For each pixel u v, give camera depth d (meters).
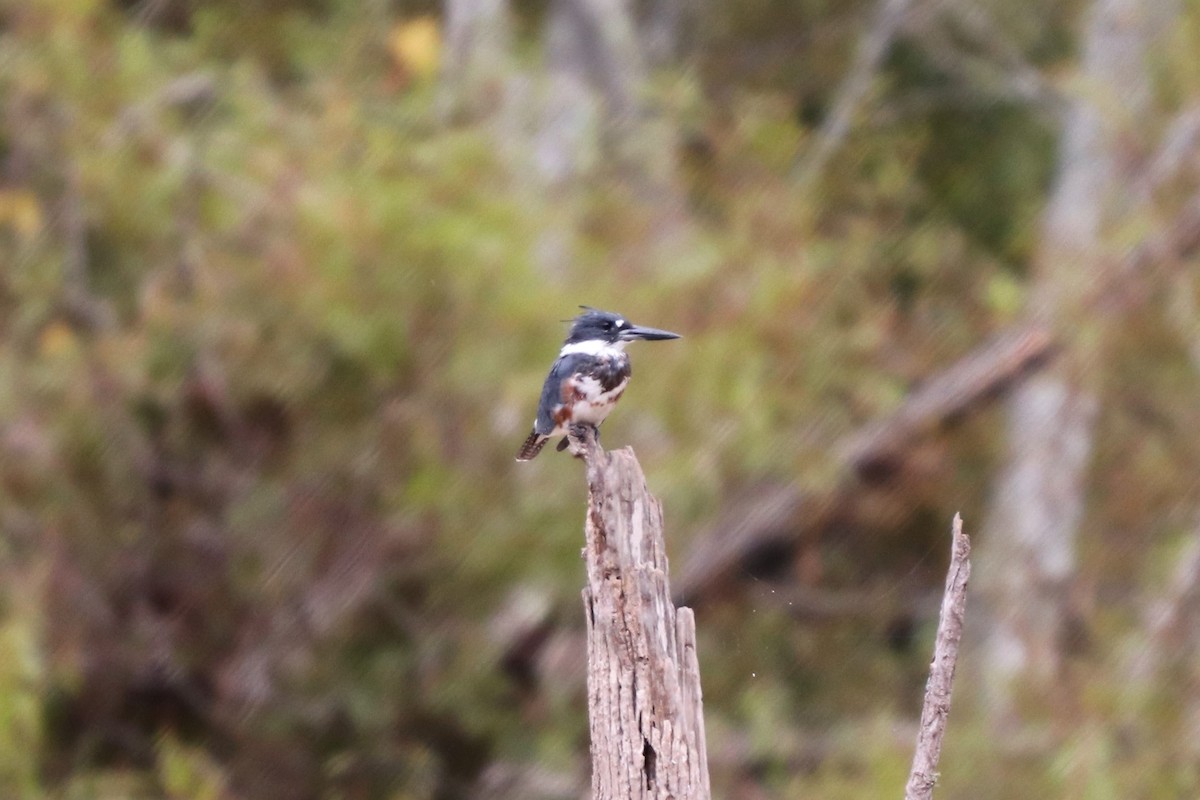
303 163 13.16
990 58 18.59
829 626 15.92
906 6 18.16
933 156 18.95
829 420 14.28
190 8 16.08
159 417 14.05
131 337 13.27
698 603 15.23
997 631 15.08
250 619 14.87
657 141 15.13
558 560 13.86
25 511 13.60
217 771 14.68
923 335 15.27
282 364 13.27
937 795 13.23
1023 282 17.28
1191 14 15.15
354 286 12.88
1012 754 13.35
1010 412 15.48
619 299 13.50
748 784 14.87
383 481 13.91
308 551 14.39
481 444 13.59
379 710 14.88
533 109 15.02
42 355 13.54
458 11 15.59
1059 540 15.04
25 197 13.55
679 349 13.40
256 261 12.91
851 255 14.79
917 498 15.48
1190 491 15.04
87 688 14.80
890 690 15.85
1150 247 14.40
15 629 12.70
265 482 14.20
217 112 14.00
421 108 14.03
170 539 14.29
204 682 15.10
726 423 13.59
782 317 13.80
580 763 14.99
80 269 13.61
